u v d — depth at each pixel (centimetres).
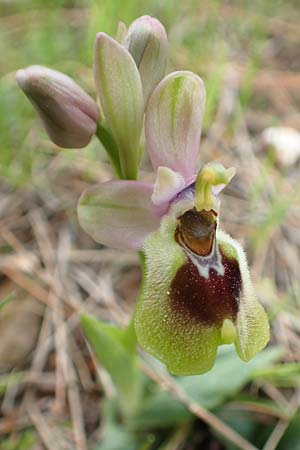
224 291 9
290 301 13
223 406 11
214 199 9
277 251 14
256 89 17
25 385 12
